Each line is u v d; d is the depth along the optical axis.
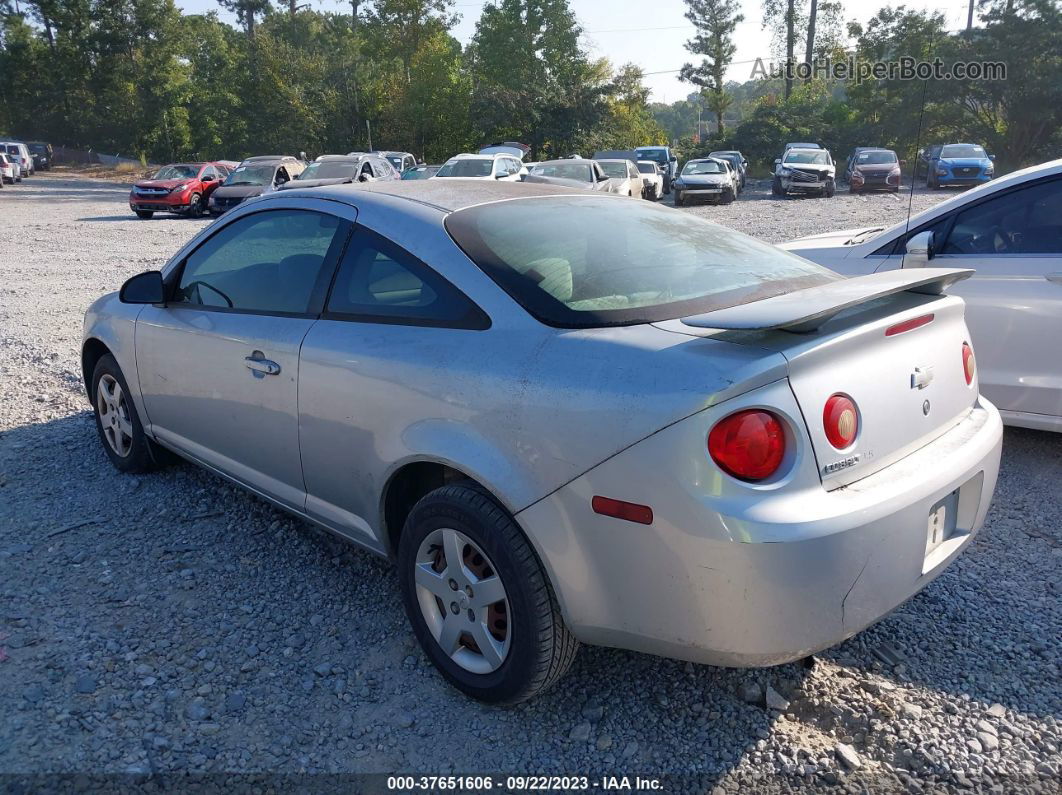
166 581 3.54
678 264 2.98
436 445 2.64
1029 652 3.04
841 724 2.68
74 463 4.82
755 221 20.19
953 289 4.76
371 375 2.86
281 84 61.69
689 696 2.82
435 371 2.68
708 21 61.53
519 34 58.78
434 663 2.88
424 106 56.19
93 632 3.15
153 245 16.98
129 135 68.38
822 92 60.50
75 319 8.98
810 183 29.47
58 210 29.23
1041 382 4.57
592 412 2.31
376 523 3.03
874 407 2.41
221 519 4.10
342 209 3.26
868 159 31.73
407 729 2.69
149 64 67.56
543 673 2.57
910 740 2.60
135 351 4.16
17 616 3.25
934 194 29.12
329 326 3.10
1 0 69.44
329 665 2.99
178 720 2.70
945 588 3.46
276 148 63.34
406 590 2.91
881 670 2.94
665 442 2.20
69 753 2.54
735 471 2.17
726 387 2.15
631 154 33.66
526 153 35.78
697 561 2.19
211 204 24.41
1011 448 5.00
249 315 3.49
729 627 2.23
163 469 4.67
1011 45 38.16
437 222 2.97
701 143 56.72
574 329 2.52
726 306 2.68
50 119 70.06
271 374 3.28
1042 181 4.61
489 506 2.57
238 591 3.47
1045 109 38.59
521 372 2.48
